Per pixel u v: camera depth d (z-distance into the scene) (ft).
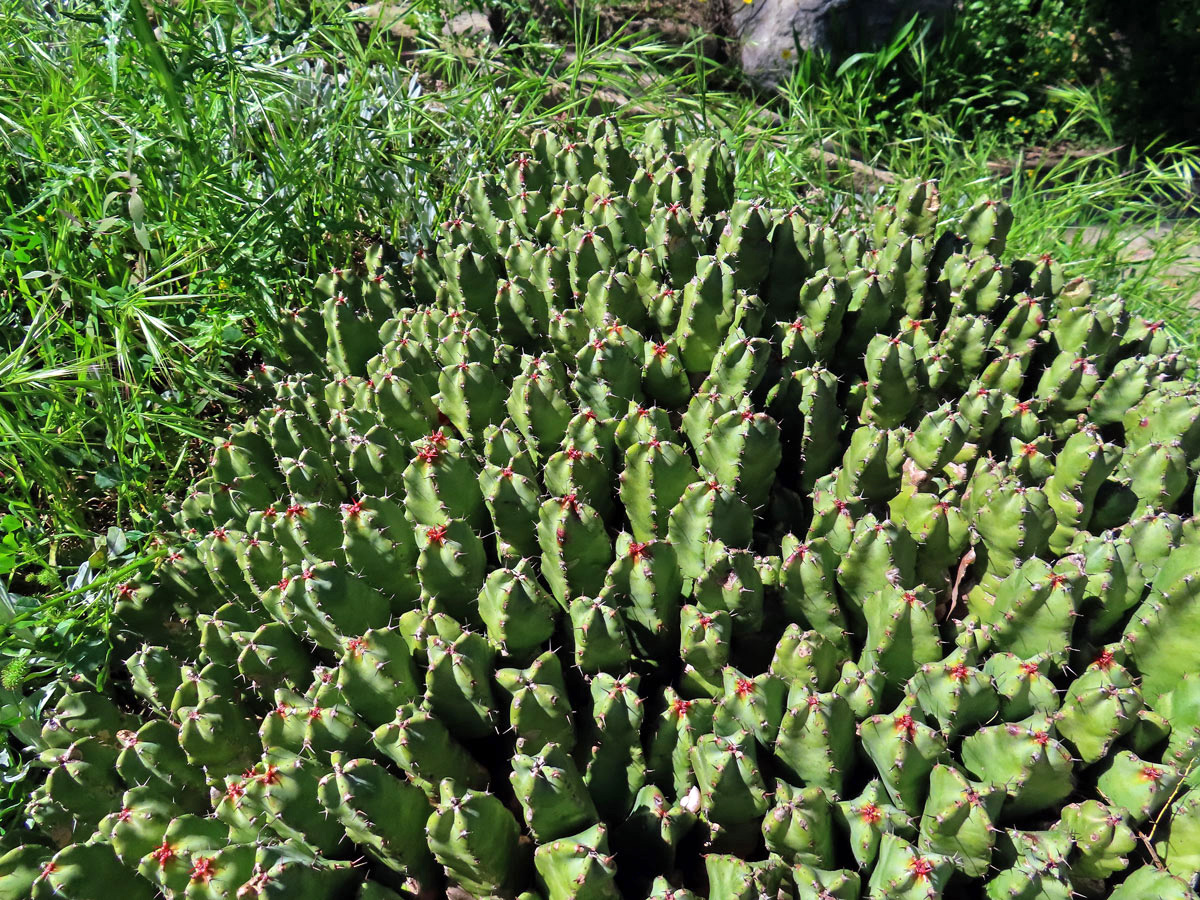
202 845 7.40
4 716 8.77
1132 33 32.73
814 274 11.17
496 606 7.82
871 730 7.36
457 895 7.58
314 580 7.82
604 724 7.50
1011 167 27.45
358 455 9.23
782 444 9.87
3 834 8.59
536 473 9.60
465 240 11.83
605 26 28.32
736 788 7.14
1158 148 32.12
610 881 6.81
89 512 11.53
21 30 14.11
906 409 9.85
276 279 12.39
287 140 13.57
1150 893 7.06
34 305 11.48
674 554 8.20
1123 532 8.55
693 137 16.80
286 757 7.66
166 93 11.64
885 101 28.09
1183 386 10.12
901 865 6.82
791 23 27.91
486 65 16.89
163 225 11.63
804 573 8.14
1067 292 11.44
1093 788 7.77
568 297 11.16
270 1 15.85
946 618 9.02
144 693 8.98
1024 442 9.82
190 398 12.03
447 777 7.45
